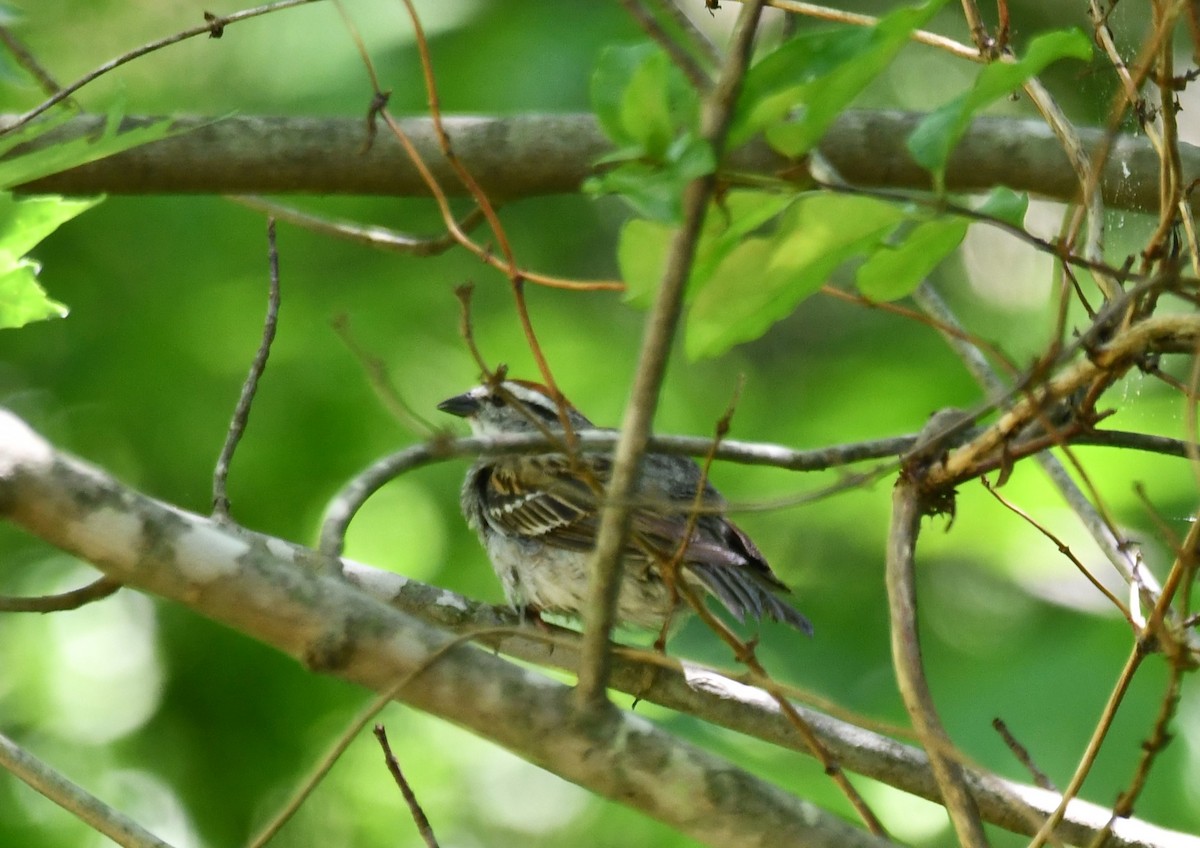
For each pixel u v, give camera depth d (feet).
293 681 44.34
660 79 13.93
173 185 31.27
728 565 31.14
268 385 44.73
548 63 45.37
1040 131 30.30
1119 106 18.97
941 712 39.29
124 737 44.70
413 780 48.93
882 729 18.49
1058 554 41.93
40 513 15.62
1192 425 17.70
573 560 33.55
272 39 47.47
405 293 47.85
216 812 43.34
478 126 31.45
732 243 15.28
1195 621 19.16
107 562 15.99
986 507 42.01
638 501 15.84
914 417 45.37
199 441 43.80
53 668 45.55
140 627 46.14
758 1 13.82
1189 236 18.86
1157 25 18.54
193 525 16.28
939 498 22.02
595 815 50.19
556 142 31.27
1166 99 18.63
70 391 44.52
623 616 31.78
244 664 44.50
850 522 45.19
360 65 45.96
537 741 17.03
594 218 51.85
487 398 38.68
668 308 14.73
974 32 24.59
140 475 43.68
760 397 49.98
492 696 16.97
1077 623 41.06
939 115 15.60
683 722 34.14
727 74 13.87
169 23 48.65
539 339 48.62
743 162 18.33
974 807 19.88
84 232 46.06
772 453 23.49
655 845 48.65
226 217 46.83
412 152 22.11
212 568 16.21
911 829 39.42
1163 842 23.47
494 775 51.03
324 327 45.91
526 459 34.81
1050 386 19.42
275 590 16.42
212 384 44.75
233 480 43.42
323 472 43.98
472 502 36.32
